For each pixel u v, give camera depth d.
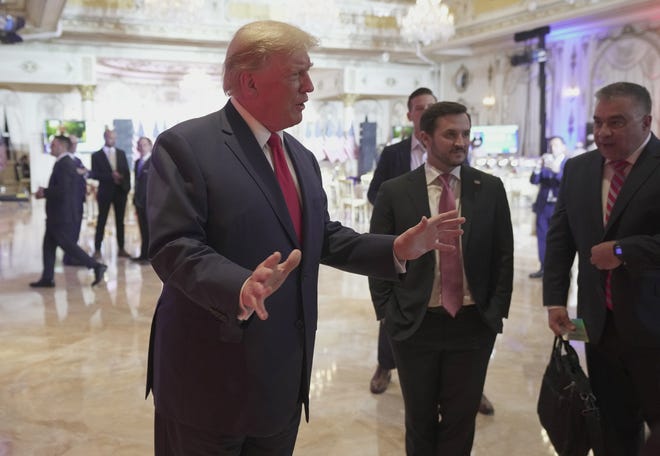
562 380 2.26
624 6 12.75
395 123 21.72
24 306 5.74
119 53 16.34
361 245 1.76
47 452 2.91
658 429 1.88
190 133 1.55
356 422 3.26
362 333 4.90
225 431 1.58
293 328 1.64
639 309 2.14
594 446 2.18
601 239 2.26
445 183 2.41
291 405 1.64
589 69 15.30
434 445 2.45
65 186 6.34
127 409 3.43
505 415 3.34
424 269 2.33
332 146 16.20
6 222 12.57
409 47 17.44
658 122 13.76
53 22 12.90
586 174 2.35
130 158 17.72
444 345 2.34
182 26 14.93
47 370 4.05
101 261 8.08
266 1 15.48
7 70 15.49
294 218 1.67
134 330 4.98
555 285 2.46
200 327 1.57
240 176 1.55
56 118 18.38
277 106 1.56
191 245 1.41
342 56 18.62
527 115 17.02
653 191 2.12
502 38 16.64
